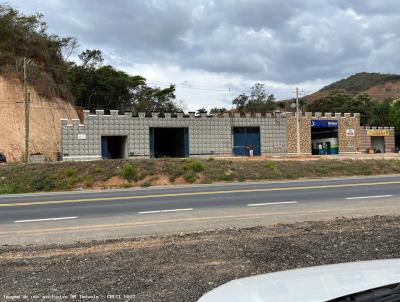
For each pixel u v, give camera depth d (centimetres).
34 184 2655
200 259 734
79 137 4866
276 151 5722
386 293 240
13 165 2908
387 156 5256
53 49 6762
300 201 1565
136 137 5100
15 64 5859
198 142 5388
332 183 2270
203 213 1331
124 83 8256
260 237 898
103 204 1586
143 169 2842
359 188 1977
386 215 1208
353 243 823
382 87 18462
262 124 5675
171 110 8419
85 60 8112
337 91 10775
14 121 5425
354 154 6044
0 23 6094
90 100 7975
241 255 753
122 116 5050
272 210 1368
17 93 5628
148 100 8325
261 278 299
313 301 238
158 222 1192
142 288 590
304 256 736
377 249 773
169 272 661
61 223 1211
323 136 6481
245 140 5609
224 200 1623
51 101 6000
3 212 1446
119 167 2855
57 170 2809
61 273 669
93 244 891
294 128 5853
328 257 725
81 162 2931
